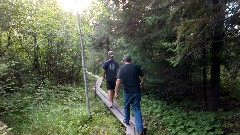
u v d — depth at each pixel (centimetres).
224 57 610
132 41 850
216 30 568
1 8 847
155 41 800
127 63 618
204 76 784
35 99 830
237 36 534
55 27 1141
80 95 1000
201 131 575
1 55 862
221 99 812
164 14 705
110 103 834
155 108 801
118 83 616
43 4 1097
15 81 908
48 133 595
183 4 565
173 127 634
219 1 565
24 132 595
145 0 745
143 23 797
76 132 609
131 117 716
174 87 854
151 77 858
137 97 599
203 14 532
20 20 934
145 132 592
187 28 499
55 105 821
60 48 1170
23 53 1034
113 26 894
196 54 659
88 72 1683
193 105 802
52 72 1160
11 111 667
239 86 761
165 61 804
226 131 584
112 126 653
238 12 492
